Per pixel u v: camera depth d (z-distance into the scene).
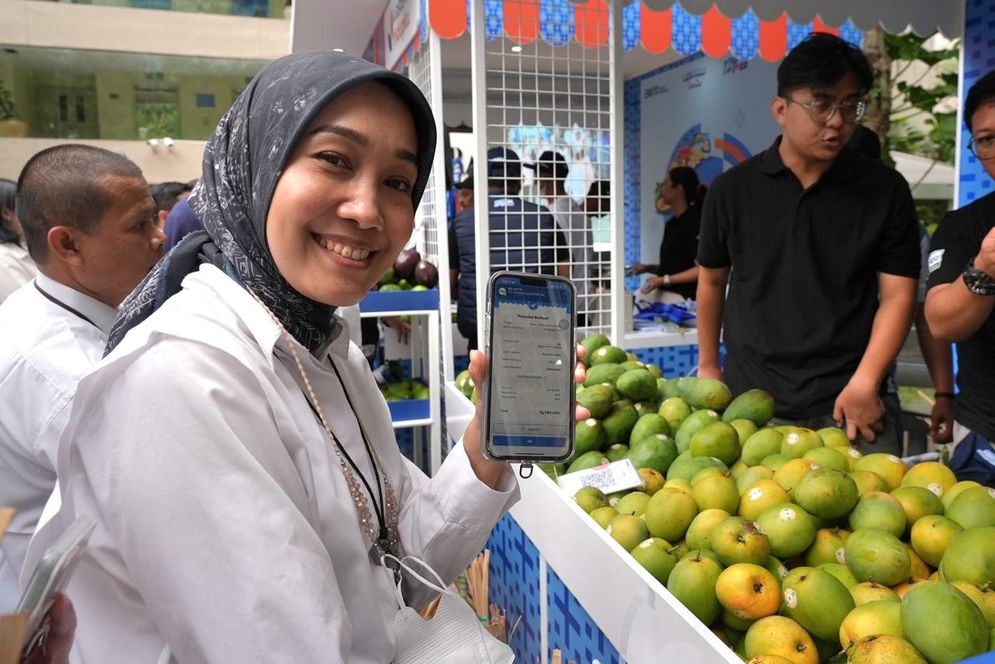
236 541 0.71
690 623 0.99
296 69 0.88
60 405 1.36
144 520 0.71
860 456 1.53
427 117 0.94
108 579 0.77
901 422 2.25
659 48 3.79
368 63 0.88
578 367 1.16
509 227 3.17
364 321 3.79
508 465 1.10
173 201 4.63
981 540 1.06
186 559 0.71
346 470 0.94
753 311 2.30
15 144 15.31
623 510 1.44
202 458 0.72
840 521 1.29
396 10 3.26
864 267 2.16
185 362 0.75
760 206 2.26
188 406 0.73
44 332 1.43
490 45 4.01
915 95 5.50
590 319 3.55
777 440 1.59
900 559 1.10
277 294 0.93
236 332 0.84
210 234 0.96
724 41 3.92
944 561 1.09
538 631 1.72
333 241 0.88
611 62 2.60
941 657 0.88
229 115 0.97
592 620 1.35
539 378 1.04
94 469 0.74
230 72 16.55
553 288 1.05
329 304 0.92
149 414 0.72
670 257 4.93
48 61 15.29
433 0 2.53
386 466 1.12
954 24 3.10
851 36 4.82
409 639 0.96
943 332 1.85
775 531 1.23
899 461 1.46
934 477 1.36
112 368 0.73
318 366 0.95
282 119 0.86
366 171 0.88
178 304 0.84
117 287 1.54
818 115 1.98
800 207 2.18
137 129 16.16
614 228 2.70
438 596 1.06
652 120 6.29
